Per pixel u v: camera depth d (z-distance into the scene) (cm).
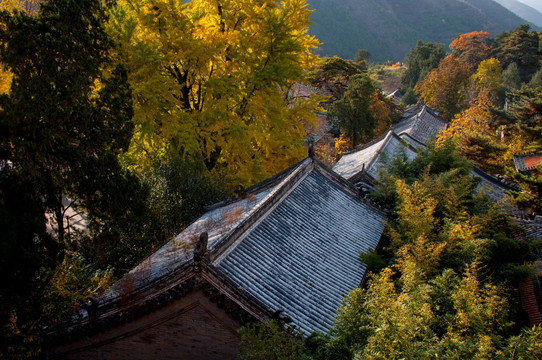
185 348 1121
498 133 4831
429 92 6938
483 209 1897
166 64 2275
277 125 2425
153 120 2138
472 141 3528
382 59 17288
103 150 1357
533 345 893
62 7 1252
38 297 1227
